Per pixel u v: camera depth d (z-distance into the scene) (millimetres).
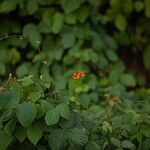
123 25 3684
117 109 2252
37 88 1790
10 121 1699
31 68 3410
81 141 1710
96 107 2318
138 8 3693
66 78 3359
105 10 3791
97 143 1799
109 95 2406
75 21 3506
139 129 1920
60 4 3568
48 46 3533
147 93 3336
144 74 3816
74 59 3459
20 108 1669
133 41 3830
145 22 3826
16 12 3646
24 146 1770
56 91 1826
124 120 1942
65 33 3520
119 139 1893
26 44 3533
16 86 1802
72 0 3477
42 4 3535
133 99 2902
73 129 1726
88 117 1944
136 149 1938
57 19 3492
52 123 1680
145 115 2037
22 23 3662
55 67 3473
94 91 3256
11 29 3627
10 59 3480
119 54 3850
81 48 3529
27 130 1694
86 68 3422
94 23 3592
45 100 1773
